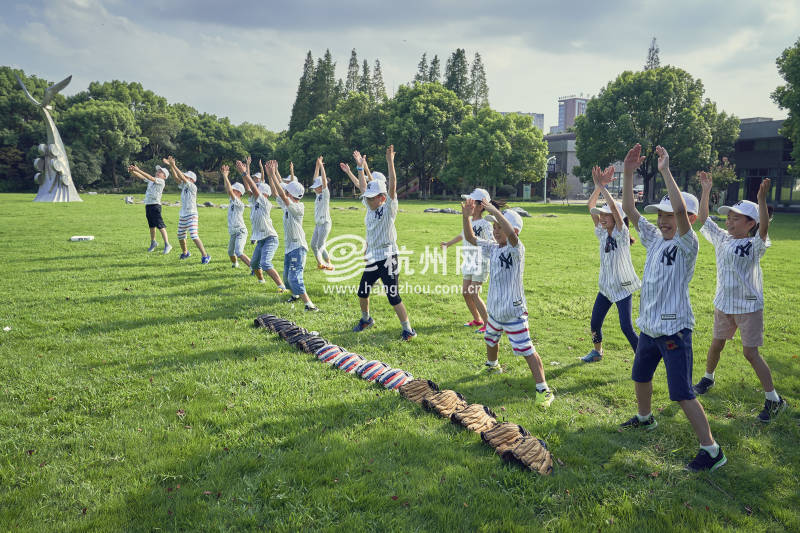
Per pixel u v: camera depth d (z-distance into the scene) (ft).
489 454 12.39
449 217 90.17
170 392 15.76
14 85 210.38
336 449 12.43
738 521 10.21
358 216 86.79
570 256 46.24
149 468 11.64
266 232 29.22
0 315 23.82
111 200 137.39
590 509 10.44
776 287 32.71
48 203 118.11
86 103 214.28
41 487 10.99
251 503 10.49
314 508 10.31
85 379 16.65
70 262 37.93
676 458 12.61
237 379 16.74
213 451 12.33
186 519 9.95
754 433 13.75
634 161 13.05
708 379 16.43
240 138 261.03
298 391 15.78
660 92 132.67
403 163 193.57
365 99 206.28
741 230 15.01
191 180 38.75
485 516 10.22
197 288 29.94
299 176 216.95
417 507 10.41
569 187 177.68
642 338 13.25
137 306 25.79
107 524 9.85
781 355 19.67
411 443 12.75
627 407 15.33
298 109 240.32
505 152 162.09
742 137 145.89
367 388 16.15
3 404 14.89
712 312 26.53
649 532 9.84
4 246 45.75
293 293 26.09
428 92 186.80
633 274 17.92
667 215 12.64
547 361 19.22
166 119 239.30
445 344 20.93
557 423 14.11
